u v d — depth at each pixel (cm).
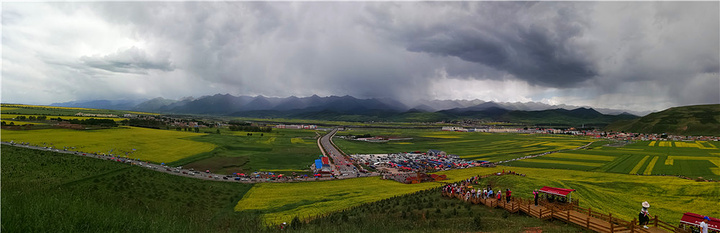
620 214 5925
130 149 14638
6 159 9256
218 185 9744
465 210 4384
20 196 2359
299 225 4366
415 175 11769
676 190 8044
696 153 17025
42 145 13288
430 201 5288
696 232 3055
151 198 7356
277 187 9825
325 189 9412
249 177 11431
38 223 2009
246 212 6856
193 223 3225
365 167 15188
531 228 3356
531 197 5831
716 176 10838
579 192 6912
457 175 12156
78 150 13175
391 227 3766
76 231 2156
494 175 9119
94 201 3030
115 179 8700
